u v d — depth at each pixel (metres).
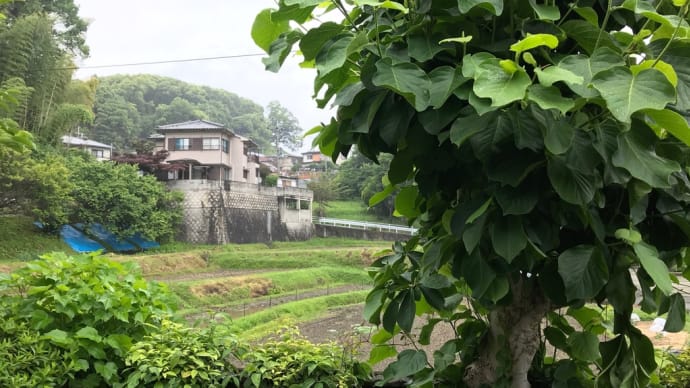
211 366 2.34
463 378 2.12
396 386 2.38
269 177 46.22
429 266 1.83
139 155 34.81
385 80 1.39
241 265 29.92
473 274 1.64
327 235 42.62
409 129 1.61
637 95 1.20
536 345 1.95
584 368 2.08
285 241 39.16
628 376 1.67
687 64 1.47
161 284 3.02
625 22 1.73
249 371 2.27
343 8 1.64
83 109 29.20
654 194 1.75
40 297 2.64
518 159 1.44
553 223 1.57
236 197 35.94
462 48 1.60
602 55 1.39
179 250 31.17
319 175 56.50
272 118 83.81
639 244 1.49
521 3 1.59
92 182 28.22
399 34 1.65
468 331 2.18
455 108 1.48
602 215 1.71
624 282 1.59
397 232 43.16
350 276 29.84
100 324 2.65
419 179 1.75
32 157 25.31
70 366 2.37
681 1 1.47
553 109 1.34
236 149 40.16
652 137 1.40
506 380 1.87
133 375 2.27
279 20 1.67
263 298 23.33
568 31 1.60
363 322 2.61
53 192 24.42
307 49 1.70
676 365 2.45
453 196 1.80
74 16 34.97
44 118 28.69
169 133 37.69
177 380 2.21
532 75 1.56
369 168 52.47
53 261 2.77
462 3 1.43
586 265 1.48
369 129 1.62
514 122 1.38
